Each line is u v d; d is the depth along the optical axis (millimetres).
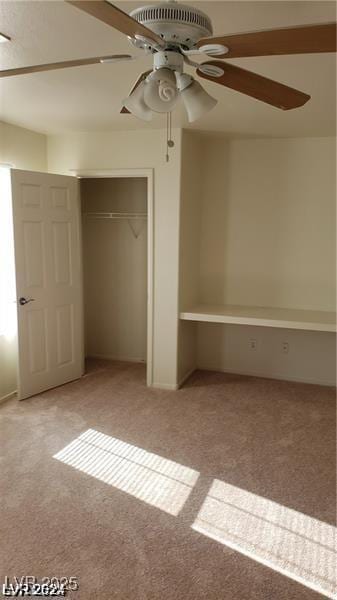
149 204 4176
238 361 4859
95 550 2199
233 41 1354
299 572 2088
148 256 4270
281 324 3984
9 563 2105
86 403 3998
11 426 3510
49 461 2996
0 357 3971
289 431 3500
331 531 2367
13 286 4121
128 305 5227
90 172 4336
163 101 1631
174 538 2295
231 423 3631
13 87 2814
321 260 4418
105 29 1947
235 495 2664
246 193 4562
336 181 4262
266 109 3254
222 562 2139
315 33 1287
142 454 3115
